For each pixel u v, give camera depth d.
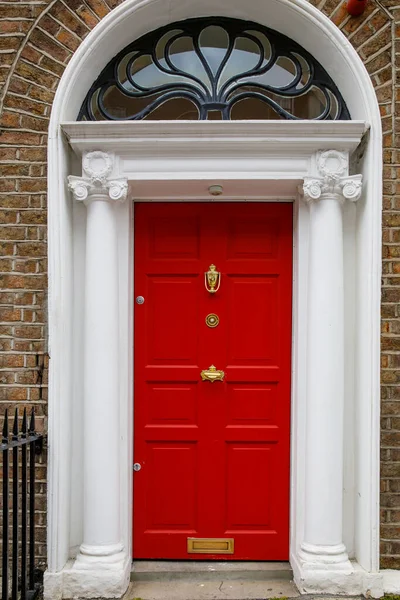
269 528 3.04
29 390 2.77
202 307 3.06
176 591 2.77
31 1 2.79
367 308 2.73
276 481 3.04
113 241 2.80
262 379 3.04
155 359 3.06
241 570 2.92
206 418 3.05
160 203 3.07
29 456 2.73
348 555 2.83
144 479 3.05
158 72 3.02
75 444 2.86
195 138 2.71
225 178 2.77
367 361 2.73
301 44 2.97
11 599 2.54
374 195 2.73
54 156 2.75
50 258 2.75
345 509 2.86
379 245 2.73
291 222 3.06
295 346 2.97
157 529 3.04
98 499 2.74
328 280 2.74
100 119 3.00
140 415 3.05
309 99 3.02
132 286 3.04
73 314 2.87
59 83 2.77
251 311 3.06
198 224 3.08
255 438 3.04
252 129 2.69
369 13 2.79
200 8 2.86
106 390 2.76
